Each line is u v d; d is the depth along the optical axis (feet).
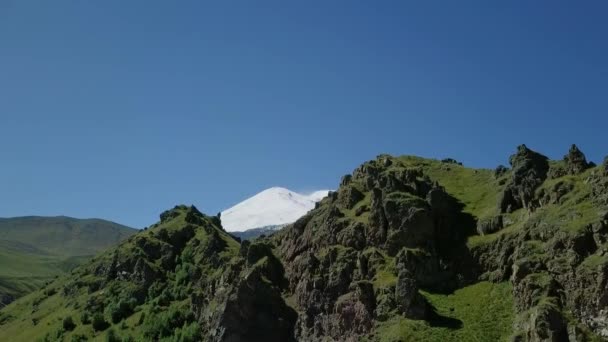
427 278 637.71
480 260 633.61
